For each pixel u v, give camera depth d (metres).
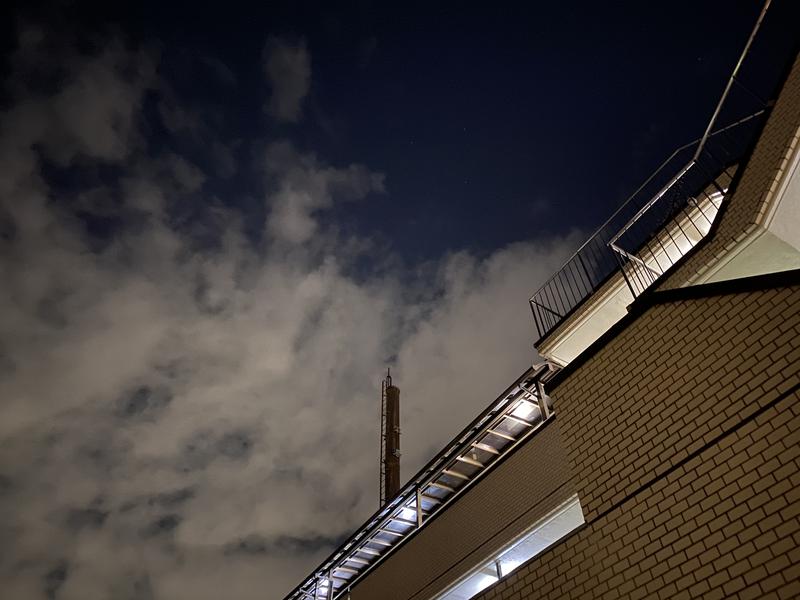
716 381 4.35
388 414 28.94
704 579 3.75
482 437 10.52
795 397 3.77
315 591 15.38
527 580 5.20
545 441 8.76
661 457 4.48
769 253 6.07
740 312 4.42
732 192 6.36
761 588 3.42
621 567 4.36
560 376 5.99
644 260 9.52
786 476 3.60
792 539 3.39
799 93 5.46
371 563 14.57
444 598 9.59
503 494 9.11
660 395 4.76
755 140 6.18
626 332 5.41
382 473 26.53
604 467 4.95
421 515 11.55
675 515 4.16
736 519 3.75
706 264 6.43
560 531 8.06
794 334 3.95
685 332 4.81
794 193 5.54
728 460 3.99
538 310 11.53
